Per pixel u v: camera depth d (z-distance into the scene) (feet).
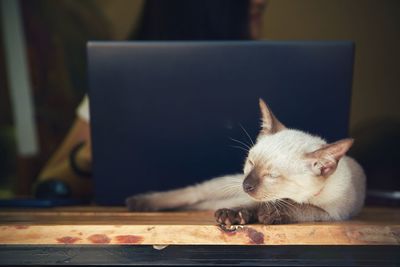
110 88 4.33
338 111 4.24
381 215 4.20
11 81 8.61
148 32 7.98
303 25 8.48
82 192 5.35
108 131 4.39
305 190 3.60
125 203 4.49
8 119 8.72
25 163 8.58
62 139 8.73
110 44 4.28
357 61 8.55
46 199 4.75
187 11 7.43
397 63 8.43
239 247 3.63
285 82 4.24
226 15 7.39
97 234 3.52
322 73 4.21
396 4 8.45
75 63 8.89
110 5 8.63
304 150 3.60
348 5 8.48
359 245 3.56
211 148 4.37
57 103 8.75
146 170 4.43
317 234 3.45
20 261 3.57
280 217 3.58
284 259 3.60
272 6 8.32
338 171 3.75
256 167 3.64
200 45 4.26
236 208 3.62
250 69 4.25
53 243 3.52
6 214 4.14
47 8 8.68
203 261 3.63
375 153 7.83
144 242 3.49
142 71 4.31
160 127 4.38
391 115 8.36
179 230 3.48
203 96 4.32
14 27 8.50
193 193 4.24
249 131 4.32
